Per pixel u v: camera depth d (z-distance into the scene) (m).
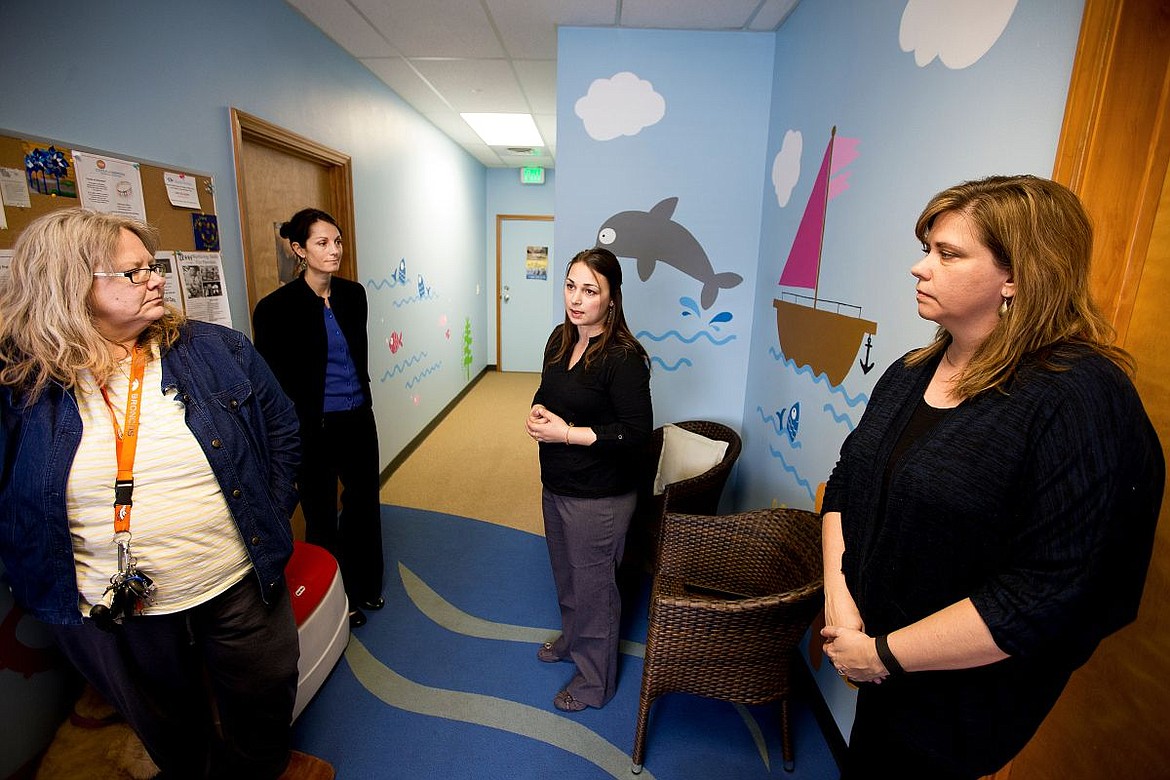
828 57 1.82
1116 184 0.90
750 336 2.59
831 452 1.74
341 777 1.50
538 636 2.09
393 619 2.16
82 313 0.95
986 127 1.10
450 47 2.70
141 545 1.04
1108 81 0.86
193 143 1.78
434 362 4.55
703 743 1.64
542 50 2.70
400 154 3.59
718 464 2.08
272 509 1.22
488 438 4.39
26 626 1.27
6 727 1.23
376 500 2.16
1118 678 0.98
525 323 6.82
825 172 1.83
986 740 0.78
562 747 1.61
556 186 2.50
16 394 0.96
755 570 1.71
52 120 1.31
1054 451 0.66
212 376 1.14
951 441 0.76
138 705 1.16
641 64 2.38
